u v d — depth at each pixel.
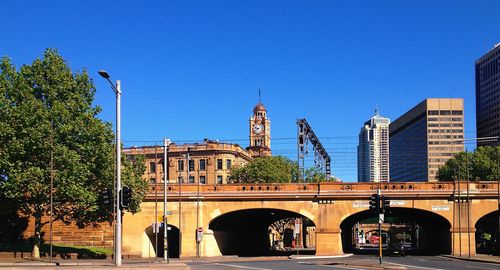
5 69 53.09
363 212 78.56
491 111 152.62
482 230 104.12
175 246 77.00
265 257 67.44
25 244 64.25
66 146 52.81
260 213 81.88
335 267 41.84
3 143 50.81
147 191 69.06
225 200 71.75
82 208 54.12
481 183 70.88
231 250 83.06
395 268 39.44
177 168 142.75
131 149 146.12
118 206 34.72
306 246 136.75
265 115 198.62
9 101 51.56
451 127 133.62
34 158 51.06
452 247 69.94
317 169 113.50
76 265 39.34
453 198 70.50
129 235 70.56
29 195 52.50
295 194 71.06
